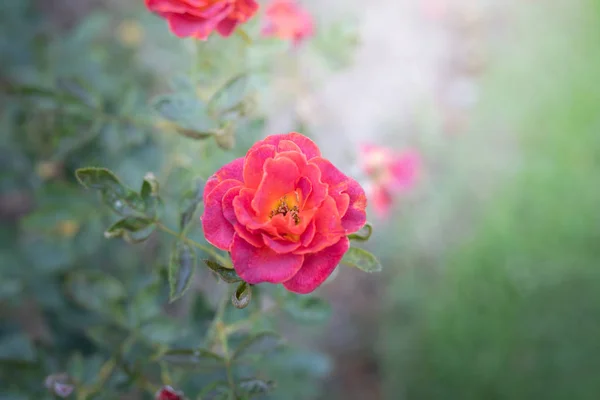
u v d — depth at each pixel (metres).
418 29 1.13
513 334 0.73
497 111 0.97
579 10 1.03
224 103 0.44
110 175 0.39
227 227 0.35
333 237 0.34
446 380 0.74
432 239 0.88
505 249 0.77
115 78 0.69
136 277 0.52
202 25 0.42
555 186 0.82
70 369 0.46
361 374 0.85
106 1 0.94
